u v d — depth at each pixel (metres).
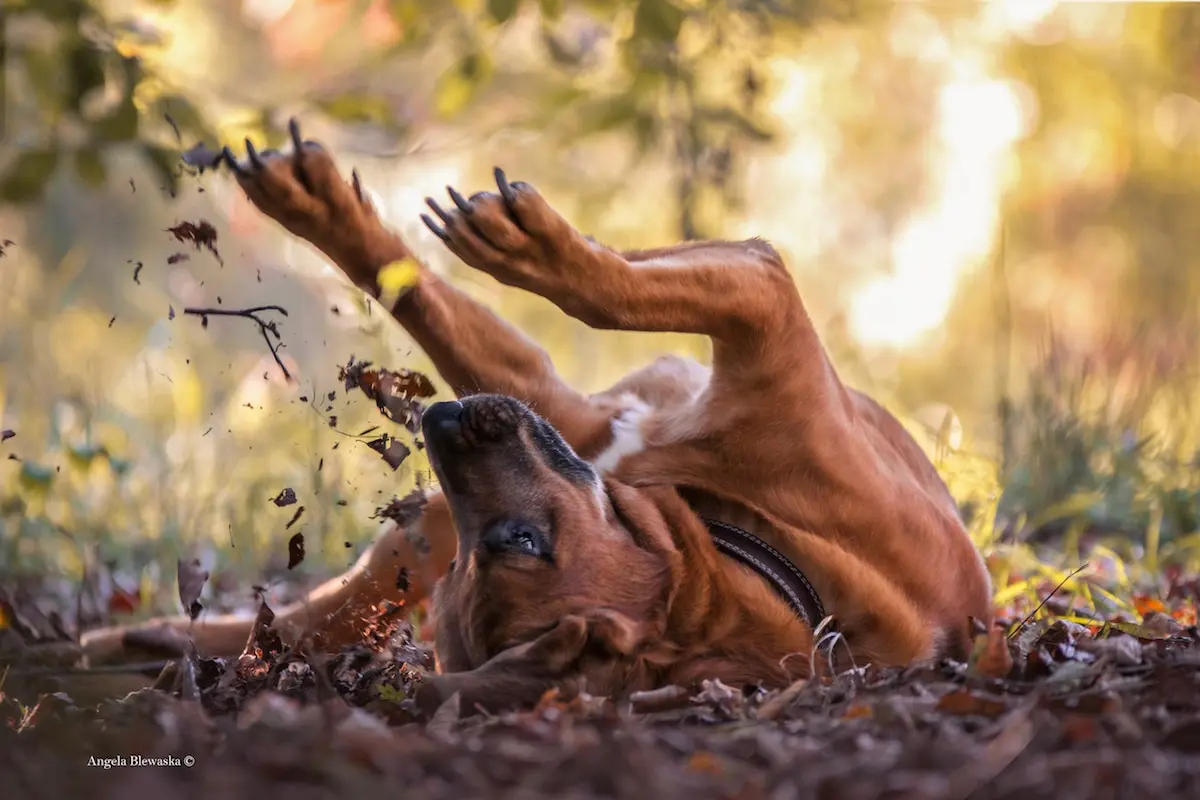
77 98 9.06
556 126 11.50
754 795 3.91
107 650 7.38
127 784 4.00
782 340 6.18
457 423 5.72
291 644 6.26
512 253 5.66
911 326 19.80
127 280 16.23
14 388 11.95
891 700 4.77
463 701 5.08
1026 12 16.38
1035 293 19.97
